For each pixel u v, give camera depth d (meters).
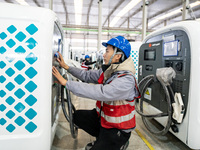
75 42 13.88
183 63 1.87
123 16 11.10
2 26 1.09
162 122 2.32
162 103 2.30
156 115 2.11
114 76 1.33
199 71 1.65
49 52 1.15
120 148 1.39
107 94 1.20
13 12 1.09
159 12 10.11
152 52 2.55
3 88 1.12
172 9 9.45
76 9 9.57
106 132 1.38
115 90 1.20
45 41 1.12
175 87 2.04
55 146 1.98
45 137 1.19
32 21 1.11
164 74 1.91
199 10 9.48
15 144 1.16
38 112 1.16
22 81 1.13
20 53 1.11
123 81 1.23
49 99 1.19
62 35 1.97
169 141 2.20
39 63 1.13
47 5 9.23
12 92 1.13
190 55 1.74
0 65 1.10
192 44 1.69
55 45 1.42
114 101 1.33
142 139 2.24
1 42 1.09
